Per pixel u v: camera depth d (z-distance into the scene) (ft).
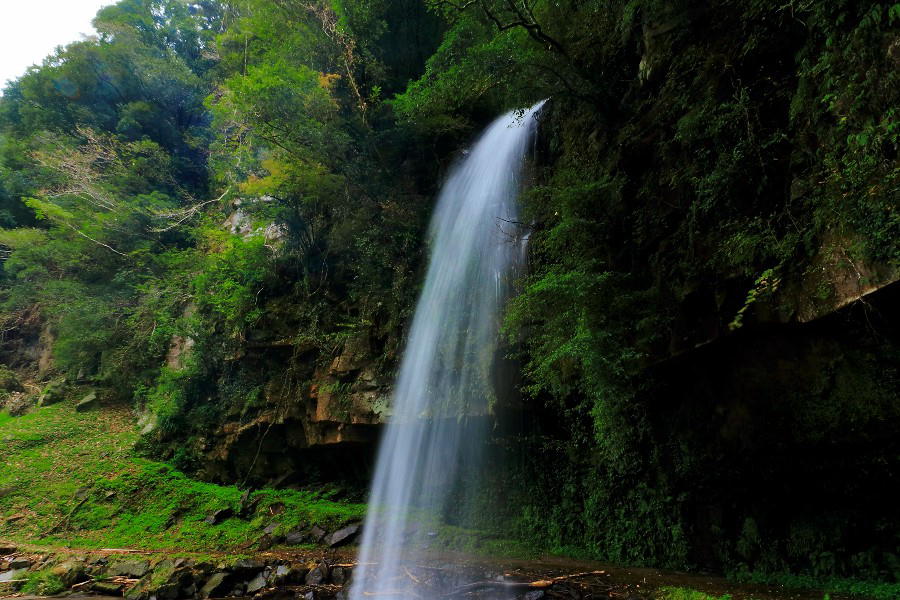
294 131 42.42
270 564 31.86
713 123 20.98
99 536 41.14
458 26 33.09
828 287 16.39
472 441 38.37
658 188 24.71
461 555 32.09
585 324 22.86
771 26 19.74
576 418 32.81
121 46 81.51
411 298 42.73
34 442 57.06
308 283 50.52
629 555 28.86
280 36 54.13
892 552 20.65
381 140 49.80
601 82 29.89
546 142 38.37
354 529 37.27
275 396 48.19
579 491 33.04
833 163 16.14
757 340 21.01
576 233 26.25
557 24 32.73
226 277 55.36
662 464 27.91
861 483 20.79
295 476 47.39
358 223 47.34
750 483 24.68
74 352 69.51
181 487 47.03
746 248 19.17
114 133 82.79
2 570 35.04
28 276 79.77
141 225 70.54
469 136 48.01
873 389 17.97
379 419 39.24
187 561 33.24
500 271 37.22
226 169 54.65
